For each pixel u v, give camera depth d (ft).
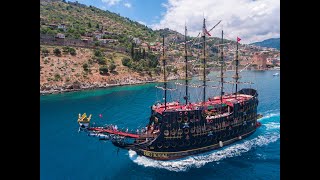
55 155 216.13
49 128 295.28
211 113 228.02
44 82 540.52
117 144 196.75
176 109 203.92
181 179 167.22
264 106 359.87
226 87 515.91
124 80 649.61
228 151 210.38
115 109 384.88
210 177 168.86
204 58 241.35
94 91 558.56
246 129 238.27
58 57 627.05
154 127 216.54
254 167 180.75
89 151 224.33
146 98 469.98
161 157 196.54
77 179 172.45
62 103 434.30
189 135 199.62
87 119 207.62
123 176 173.99
